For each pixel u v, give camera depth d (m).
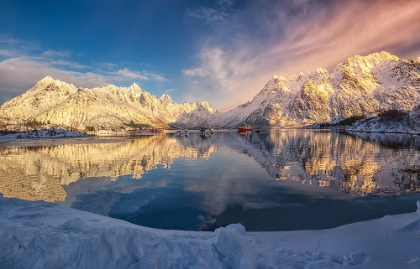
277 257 5.87
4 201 9.92
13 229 5.81
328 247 6.68
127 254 5.19
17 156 33.59
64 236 5.57
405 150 34.59
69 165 25.55
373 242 6.79
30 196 14.59
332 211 11.28
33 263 5.06
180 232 8.22
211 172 21.08
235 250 5.45
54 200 13.84
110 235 5.31
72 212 9.32
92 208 12.52
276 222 10.19
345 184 16.23
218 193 14.73
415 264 5.36
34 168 23.91
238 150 38.25
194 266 5.00
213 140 63.88
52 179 18.98
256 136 81.31
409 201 12.48
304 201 12.88
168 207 12.51
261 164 24.64
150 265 4.76
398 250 6.21
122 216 11.46
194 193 14.84
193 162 26.73
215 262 5.26
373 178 17.88
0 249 5.37
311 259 5.84
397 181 16.89
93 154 35.09
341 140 55.34
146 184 17.16
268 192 14.68
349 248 6.54
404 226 7.43
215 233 7.71
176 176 19.61
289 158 28.34
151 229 8.51
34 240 5.43
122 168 23.50
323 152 33.44
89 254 5.11
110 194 14.88
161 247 5.37
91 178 19.22
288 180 17.66
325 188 15.31
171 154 34.22
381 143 46.16
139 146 48.12
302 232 8.17
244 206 12.39
